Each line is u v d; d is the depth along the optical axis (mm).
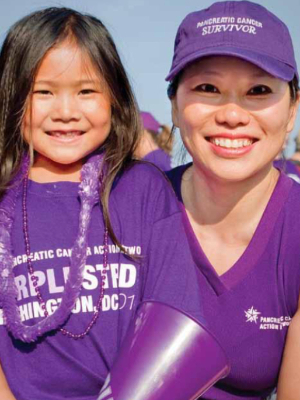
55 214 1927
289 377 1899
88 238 1908
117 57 2020
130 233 1933
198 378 1715
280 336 1966
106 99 1963
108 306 1883
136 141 2104
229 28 1842
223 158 1865
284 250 1916
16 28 1951
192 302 1880
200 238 2039
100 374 1873
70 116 1893
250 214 1964
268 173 1950
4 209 1930
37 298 1866
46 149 1934
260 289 1938
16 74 1921
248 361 1977
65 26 1925
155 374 1685
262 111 1823
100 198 1940
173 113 2070
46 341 1858
